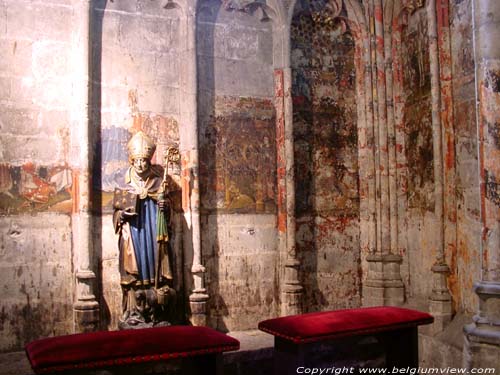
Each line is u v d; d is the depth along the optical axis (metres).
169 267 7.78
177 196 8.38
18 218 7.59
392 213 9.12
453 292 8.02
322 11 9.31
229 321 8.57
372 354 6.41
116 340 4.93
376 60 9.29
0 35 7.64
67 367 4.52
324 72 9.34
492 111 6.50
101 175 8.03
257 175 8.85
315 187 9.16
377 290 8.99
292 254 8.75
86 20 7.88
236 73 8.83
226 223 8.63
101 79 8.12
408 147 9.02
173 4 8.54
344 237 9.26
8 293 7.50
